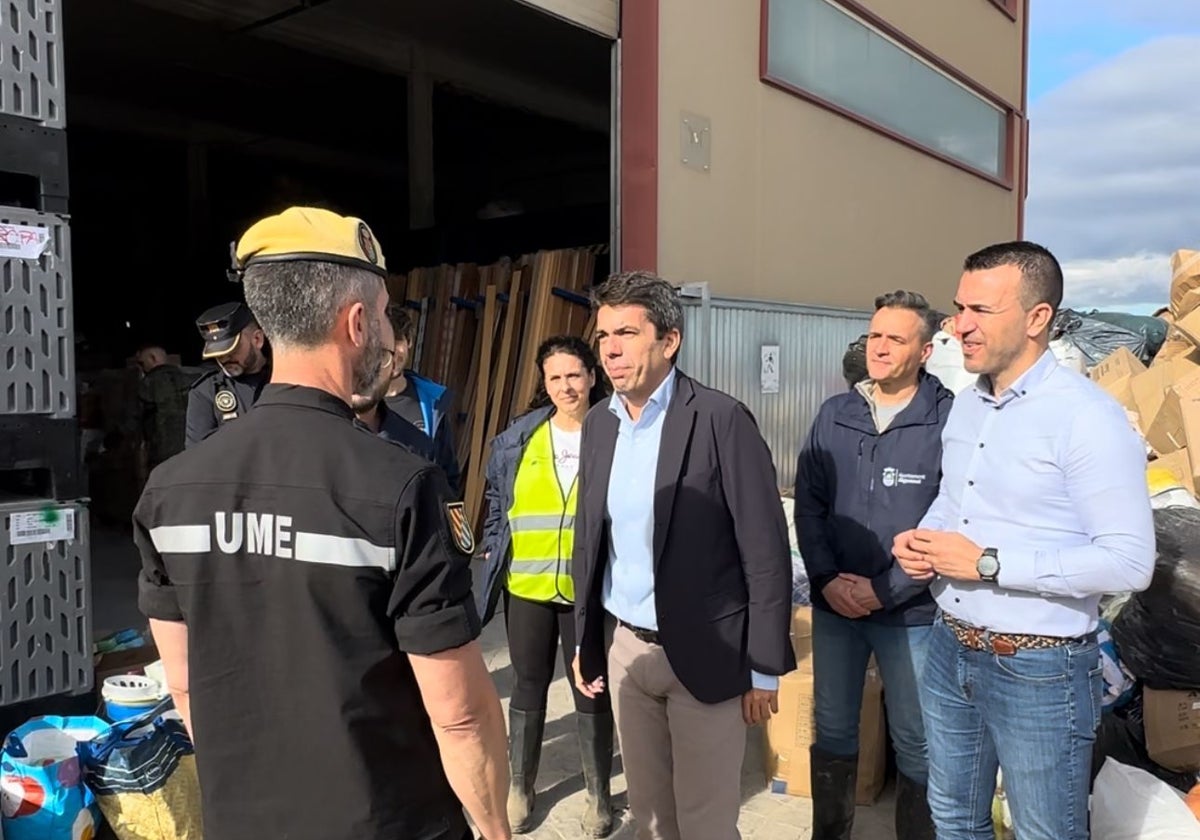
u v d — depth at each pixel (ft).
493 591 10.71
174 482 4.41
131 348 54.70
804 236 26.20
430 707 4.20
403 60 35.73
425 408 10.61
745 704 7.34
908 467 8.47
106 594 19.95
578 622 8.41
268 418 4.36
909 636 8.41
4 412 8.93
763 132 24.16
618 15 20.51
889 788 11.30
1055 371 6.63
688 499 7.21
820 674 9.23
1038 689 6.48
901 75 31.12
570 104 42.88
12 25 8.96
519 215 35.60
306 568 4.05
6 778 8.45
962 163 35.40
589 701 10.02
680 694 7.39
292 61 37.37
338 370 4.49
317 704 4.06
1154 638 9.43
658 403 7.48
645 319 7.22
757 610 7.14
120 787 8.73
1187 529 9.54
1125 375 18.03
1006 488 6.68
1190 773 9.39
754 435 7.32
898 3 30.30
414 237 37.60
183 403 25.66
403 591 4.07
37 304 9.14
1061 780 6.49
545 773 11.67
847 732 9.18
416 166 37.42
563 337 10.51
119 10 31.32
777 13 24.71
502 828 4.59
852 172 28.40
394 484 4.09
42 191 9.21
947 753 7.25
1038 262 6.48
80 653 9.55
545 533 10.16
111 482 28.04
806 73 26.09
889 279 30.99
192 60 37.19
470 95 41.68
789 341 24.43
